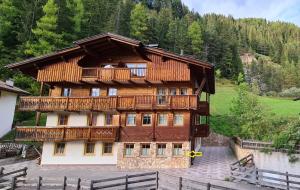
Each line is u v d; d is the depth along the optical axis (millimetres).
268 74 106562
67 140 25594
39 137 25562
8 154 30031
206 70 25641
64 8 53000
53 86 28297
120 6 78312
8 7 48594
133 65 27344
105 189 17391
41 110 26078
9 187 17469
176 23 99188
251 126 31094
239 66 92500
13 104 37656
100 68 26219
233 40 104000
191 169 23453
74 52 27156
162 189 16938
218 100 61719
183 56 24938
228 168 23875
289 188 18031
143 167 24531
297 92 77625
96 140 25375
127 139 25281
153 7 147000
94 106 25547
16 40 50312
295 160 22922
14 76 43312
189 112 25031
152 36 82938
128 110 25531
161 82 26000
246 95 37125
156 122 25297
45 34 45031
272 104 58062
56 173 22594
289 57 134875
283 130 27469
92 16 63375
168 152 24625
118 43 26625
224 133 42625
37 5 53688
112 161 25953
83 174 22141
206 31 101312
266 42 158250
